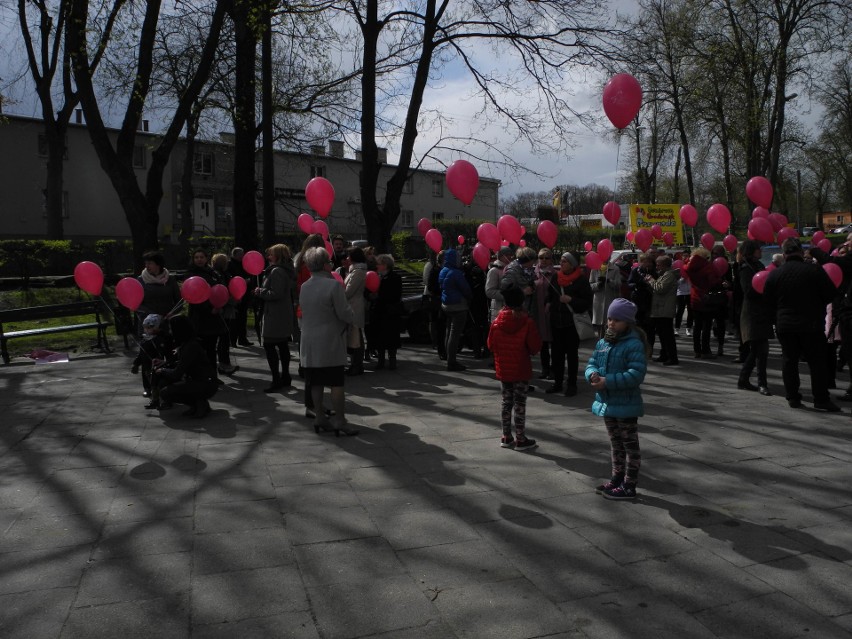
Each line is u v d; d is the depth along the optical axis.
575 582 3.05
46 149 35.50
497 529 3.67
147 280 7.58
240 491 4.32
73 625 2.74
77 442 5.53
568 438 5.52
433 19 14.00
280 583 3.07
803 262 6.34
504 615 2.77
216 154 39.25
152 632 2.68
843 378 8.05
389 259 8.88
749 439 5.36
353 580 3.10
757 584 3.01
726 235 12.05
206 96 17.03
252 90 13.94
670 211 22.75
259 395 7.41
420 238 32.09
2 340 9.60
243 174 14.25
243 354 10.48
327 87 15.77
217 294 7.27
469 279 9.60
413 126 14.16
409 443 5.41
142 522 3.82
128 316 11.02
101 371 9.03
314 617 2.78
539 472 4.66
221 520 3.84
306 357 5.59
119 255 21.27
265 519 3.85
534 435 5.62
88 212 37.19
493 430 5.81
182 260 23.23
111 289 16.92
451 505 4.04
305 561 3.30
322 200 7.04
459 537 3.57
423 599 2.91
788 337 6.39
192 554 3.39
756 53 22.28
